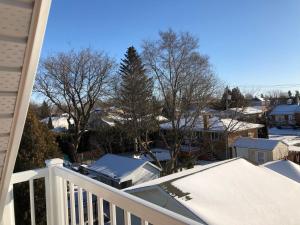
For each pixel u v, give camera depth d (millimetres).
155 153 23062
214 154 23078
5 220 2141
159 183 7387
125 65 28281
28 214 4641
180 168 18062
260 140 22250
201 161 23062
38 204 4641
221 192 7273
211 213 6148
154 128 18859
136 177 16328
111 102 21594
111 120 21844
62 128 26391
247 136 25625
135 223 5582
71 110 23031
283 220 6223
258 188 7699
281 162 12836
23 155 5059
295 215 6488
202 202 6652
